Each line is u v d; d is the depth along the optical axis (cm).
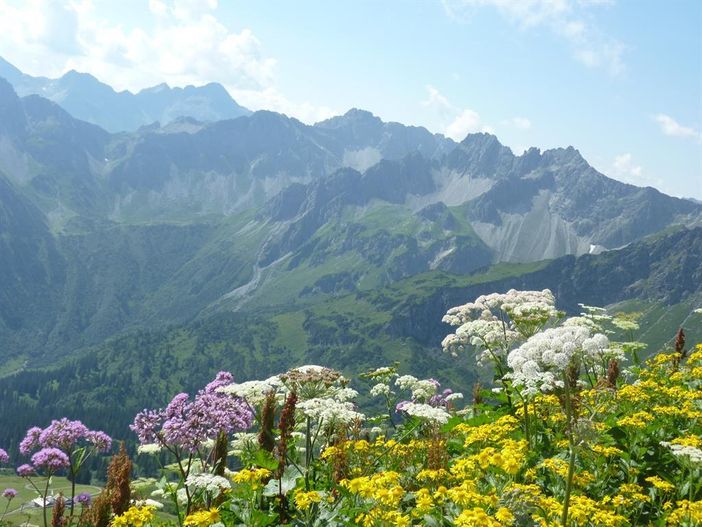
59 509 1675
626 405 1686
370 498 1125
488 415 1808
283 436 1355
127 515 1149
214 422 1414
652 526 1183
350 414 1446
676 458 1307
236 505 1234
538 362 1191
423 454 1598
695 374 1973
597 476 1338
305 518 1211
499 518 959
